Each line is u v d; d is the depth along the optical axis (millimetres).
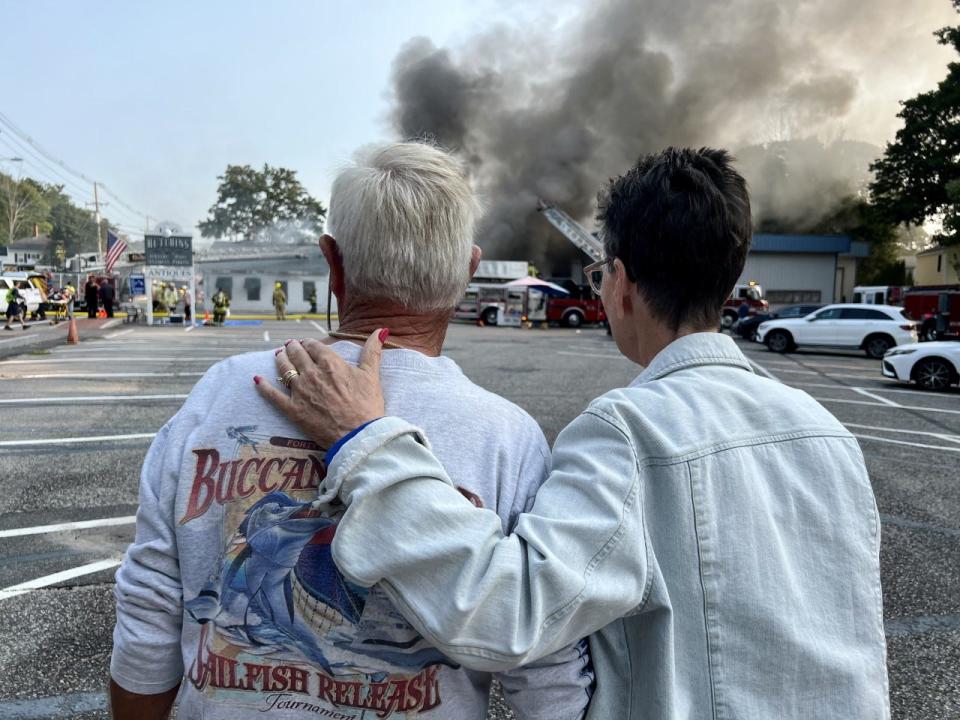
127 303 25406
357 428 895
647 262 1068
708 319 1091
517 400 9055
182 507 960
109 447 6016
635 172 1122
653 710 864
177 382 9828
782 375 13367
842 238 37719
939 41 27781
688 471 902
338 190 1065
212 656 923
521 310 27953
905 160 30250
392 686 897
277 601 912
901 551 4066
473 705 952
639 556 843
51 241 78438
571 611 802
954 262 27750
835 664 856
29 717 2354
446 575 810
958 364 11195
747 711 840
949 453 6789
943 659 2869
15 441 6191
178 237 23922
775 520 908
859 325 17688
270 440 955
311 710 908
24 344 15508
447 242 1038
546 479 1007
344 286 1103
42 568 3553
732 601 865
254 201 66375
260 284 36844
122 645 978
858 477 960
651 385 1022
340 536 837
